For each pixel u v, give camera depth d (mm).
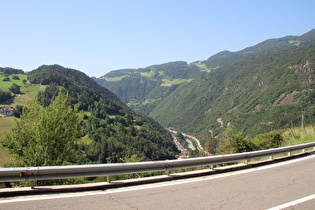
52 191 5301
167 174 6797
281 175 7145
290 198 5266
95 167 5641
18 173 5027
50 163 13062
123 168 6027
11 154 14812
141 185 6113
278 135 19781
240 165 8125
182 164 6965
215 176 7094
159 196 5273
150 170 6414
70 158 14406
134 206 4660
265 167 8234
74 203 4711
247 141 18484
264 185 6176
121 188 5820
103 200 4938
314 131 19906
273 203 4969
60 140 14031
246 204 4891
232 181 6543
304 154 10398
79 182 10727
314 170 7695
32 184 5289
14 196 4992
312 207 4801
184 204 4832
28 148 13867
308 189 5871
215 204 4867
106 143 73625
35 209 4348
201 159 7242
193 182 6426
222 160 7699
